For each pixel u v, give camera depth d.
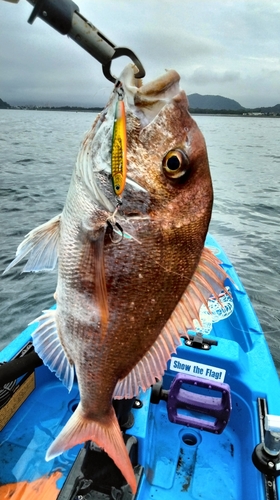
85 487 0.43
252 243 2.11
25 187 3.01
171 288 0.35
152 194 0.32
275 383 0.65
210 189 0.34
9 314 1.29
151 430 0.62
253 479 0.51
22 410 0.63
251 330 0.84
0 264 1.59
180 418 0.61
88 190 0.33
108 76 0.29
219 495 0.54
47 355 0.39
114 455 0.38
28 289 1.43
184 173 0.32
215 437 0.62
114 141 0.30
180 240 0.34
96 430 0.39
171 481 0.55
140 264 0.34
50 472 0.55
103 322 0.35
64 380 0.39
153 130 0.31
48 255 0.38
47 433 0.60
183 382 0.59
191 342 0.66
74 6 0.26
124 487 0.43
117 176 0.30
